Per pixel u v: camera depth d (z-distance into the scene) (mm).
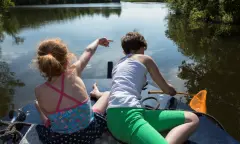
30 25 14234
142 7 29906
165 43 8336
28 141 1896
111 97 1827
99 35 9773
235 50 7535
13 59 6453
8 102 3953
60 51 1699
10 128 2027
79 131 1731
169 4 22016
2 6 22172
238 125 3395
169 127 1823
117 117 1731
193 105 2732
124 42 2156
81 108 1724
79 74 1902
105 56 6250
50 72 1667
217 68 5668
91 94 2699
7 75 5148
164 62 6062
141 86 1911
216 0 14266
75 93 1723
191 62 6105
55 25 13750
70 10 27531
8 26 14203
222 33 10609
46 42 1733
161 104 2648
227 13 13469
